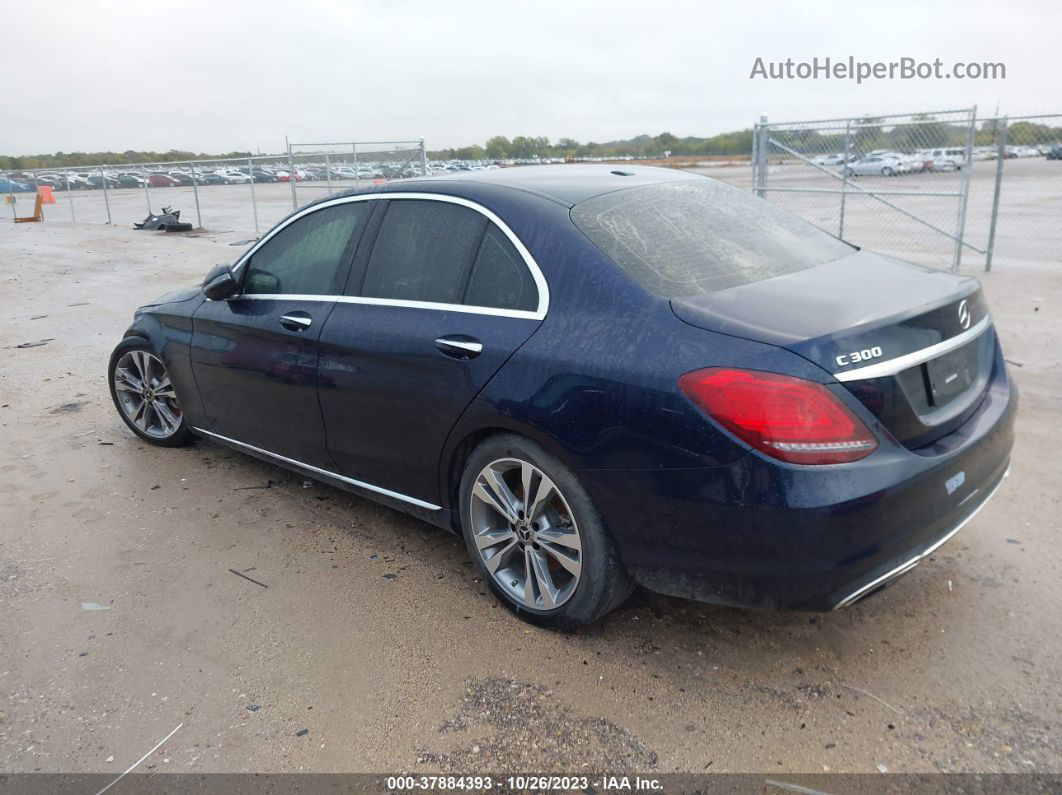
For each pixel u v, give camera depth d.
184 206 33.69
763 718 2.68
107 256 16.61
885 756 2.50
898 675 2.85
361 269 3.69
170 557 3.88
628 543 2.79
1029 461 4.53
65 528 4.20
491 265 3.20
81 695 2.91
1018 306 8.54
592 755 2.55
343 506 4.38
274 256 4.16
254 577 3.67
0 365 7.60
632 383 2.66
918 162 11.45
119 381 5.33
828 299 2.76
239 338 4.24
